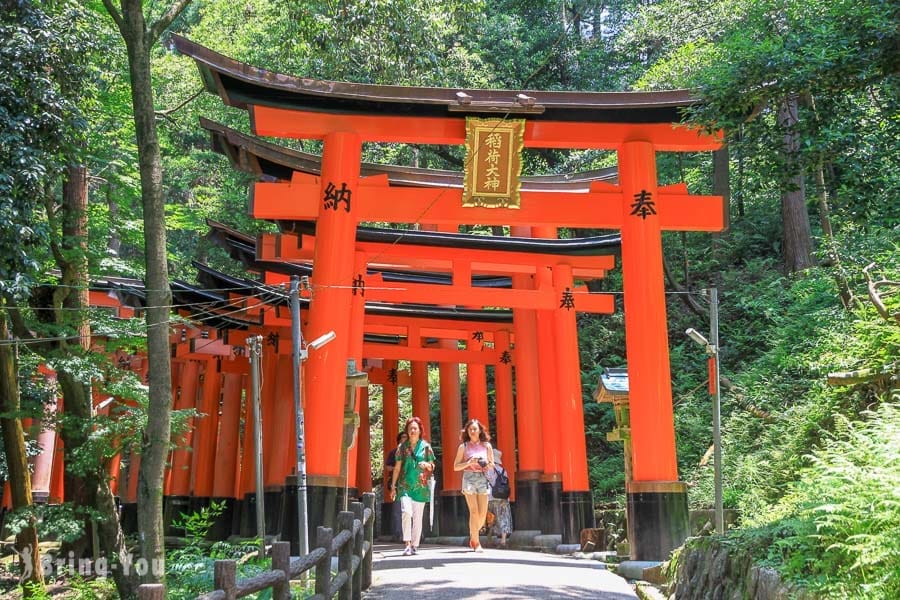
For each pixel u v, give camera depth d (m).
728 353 19.62
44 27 10.95
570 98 11.12
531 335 16.69
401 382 23.72
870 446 5.42
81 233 12.82
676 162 25.27
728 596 6.10
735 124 8.22
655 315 10.80
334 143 11.56
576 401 14.66
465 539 17.02
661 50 27.03
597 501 18.06
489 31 27.97
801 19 8.41
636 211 11.19
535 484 15.98
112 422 11.73
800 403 13.70
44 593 12.23
